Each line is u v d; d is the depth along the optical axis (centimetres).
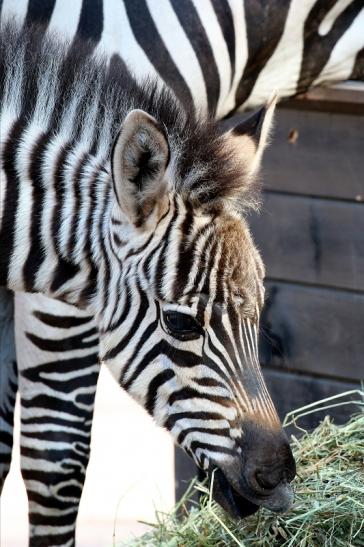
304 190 849
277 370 866
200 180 594
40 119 636
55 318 745
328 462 727
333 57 858
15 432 1177
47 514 783
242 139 626
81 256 619
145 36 777
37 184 628
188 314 580
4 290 803
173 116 620
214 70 811
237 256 582
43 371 762
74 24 764
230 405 584
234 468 586
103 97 634
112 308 609
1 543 979
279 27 832
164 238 586
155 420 607
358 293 836
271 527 674
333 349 845
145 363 600
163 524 716
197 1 792
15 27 653
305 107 847
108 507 1059
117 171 570
